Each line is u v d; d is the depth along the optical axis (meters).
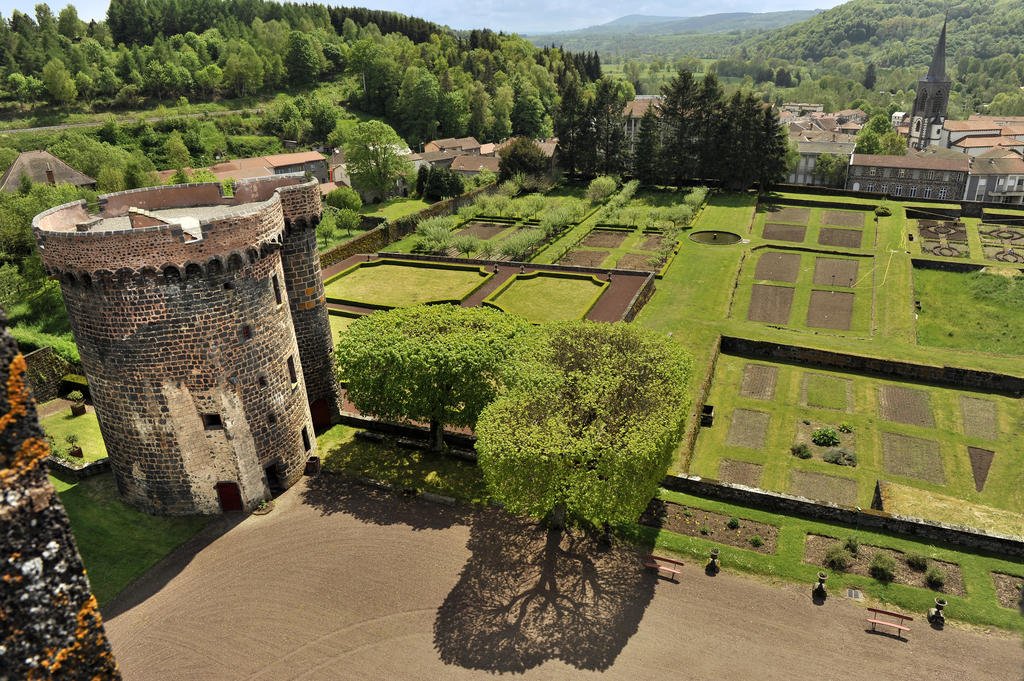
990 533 35.88
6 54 184.12
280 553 37.22
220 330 36.41
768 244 101.94
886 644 30.80
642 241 107.25
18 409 11.77
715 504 40.38
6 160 128.75
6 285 75.94
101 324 35.03
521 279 85.38
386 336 44.75
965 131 188.25
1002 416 55.34
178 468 38.53
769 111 123.25
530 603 33.41
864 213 117.06
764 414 56.88
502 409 37.44
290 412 42.09
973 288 85.56
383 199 142.38
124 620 33.03
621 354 41.69
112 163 127.31
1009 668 29.45
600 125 141.75
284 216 43.69
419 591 34.31
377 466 44.97
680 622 32.16
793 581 34.47
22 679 12.41
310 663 30.45
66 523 12.66
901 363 62.22
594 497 33.91
